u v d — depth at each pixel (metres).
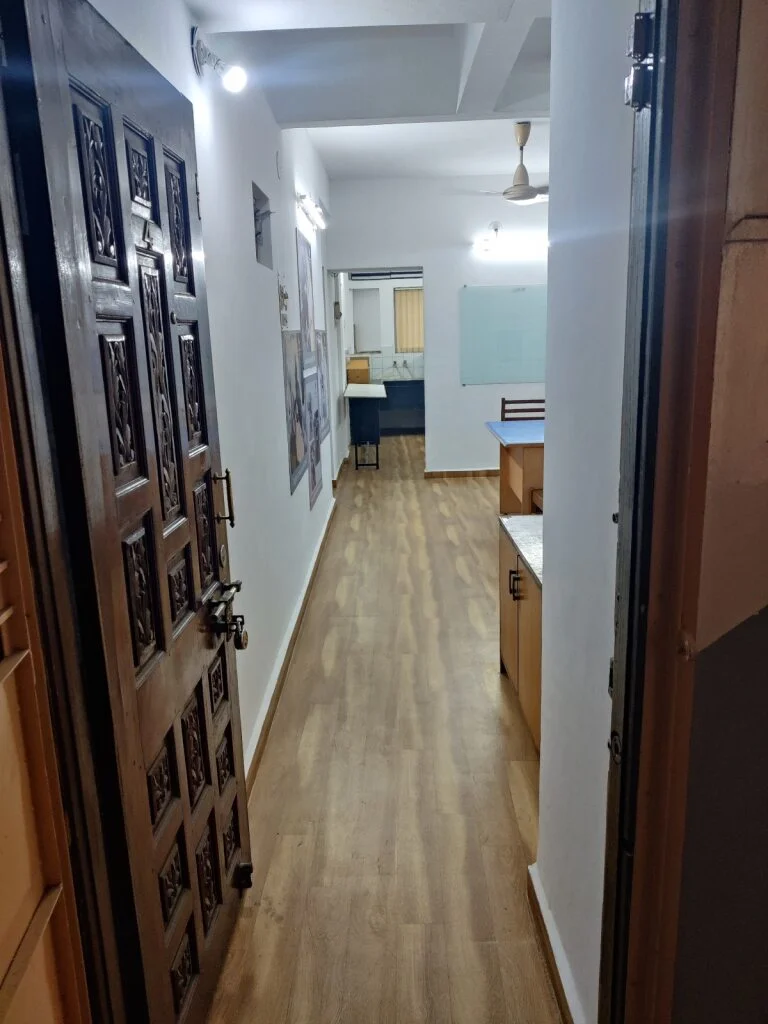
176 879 1.48
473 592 4.35
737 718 1.00
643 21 0.87
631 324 0.97
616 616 1.07
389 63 3.51
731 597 0.96
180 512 1.54
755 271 0.87
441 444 7.53
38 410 0.98
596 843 1.38
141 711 1.27
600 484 1.30
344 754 2.72
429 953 1.83
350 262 7.05
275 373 3.45
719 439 0.91
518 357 7.32
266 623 3.02
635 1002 1.11
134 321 1.28
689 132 0.83
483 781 2.53
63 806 1.04
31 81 0.92
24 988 0.84
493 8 2.36
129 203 1.27
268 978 1.78
